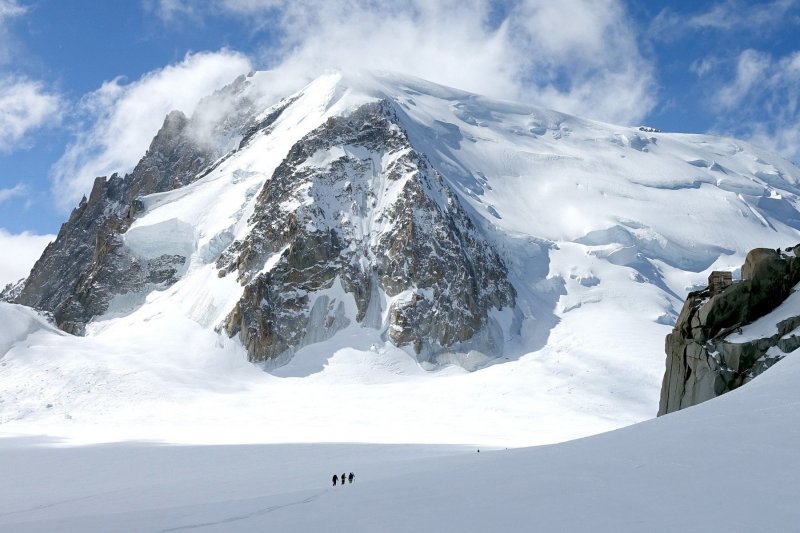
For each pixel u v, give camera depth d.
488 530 21.80
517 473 28.84
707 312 49.50
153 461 84.00
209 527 28.25
